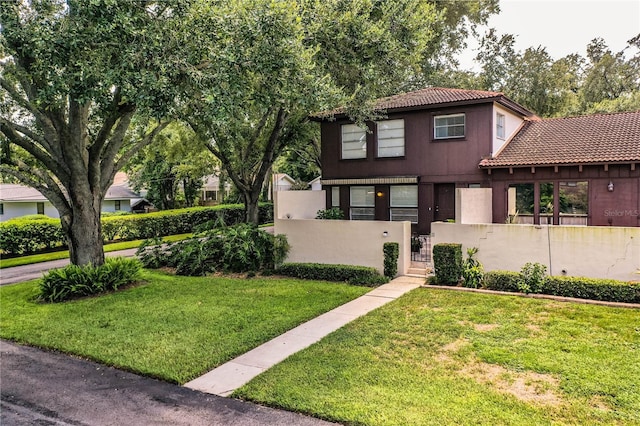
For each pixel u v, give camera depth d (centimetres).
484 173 1617
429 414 460
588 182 1430
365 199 1889
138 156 3042
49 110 1058
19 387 585
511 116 1811
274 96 956
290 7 931
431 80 2839
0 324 877
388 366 594
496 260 1104
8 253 1941
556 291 945
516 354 623
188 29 824
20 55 890
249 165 1959
